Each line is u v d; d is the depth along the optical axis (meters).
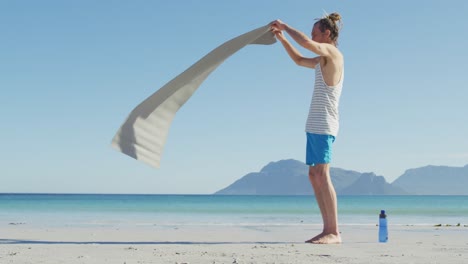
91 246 5.25
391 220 15.04
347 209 28.78
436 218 16.53
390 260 4.13
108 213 19.34
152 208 28.33
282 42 6.02
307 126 5.74
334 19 5.94
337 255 4.45
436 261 4.09
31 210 22.88
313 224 11.05
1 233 7.38
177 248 5.08
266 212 22.33
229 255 4.43
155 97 5.34
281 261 4.01
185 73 5.30
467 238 6.93
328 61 5.67
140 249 4.95
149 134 5.45
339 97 5.79
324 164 5.68
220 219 14.65
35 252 4.59
